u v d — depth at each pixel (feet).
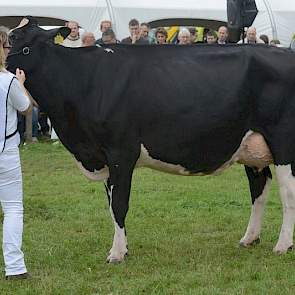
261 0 82.07
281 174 28.19
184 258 28.07
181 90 27.14
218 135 27.63
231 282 24.94
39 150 59.16
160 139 27.22
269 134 27.89
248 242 29.76
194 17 79.41
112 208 27.27
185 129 27.27
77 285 24.73
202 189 43.16
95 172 28.09
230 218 35.12
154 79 27.09
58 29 27.68
